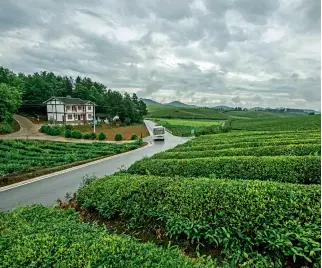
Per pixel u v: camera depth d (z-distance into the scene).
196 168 8.89
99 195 7.04
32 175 14.45
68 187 11.92
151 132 52.34
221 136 23.50
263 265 3.94
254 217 4.52
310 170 7.35
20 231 4.53
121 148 27.30
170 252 3.78
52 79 80.12
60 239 3.91
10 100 43.69
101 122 65.88
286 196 4.73
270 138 16.81
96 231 4.45
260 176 7.82
